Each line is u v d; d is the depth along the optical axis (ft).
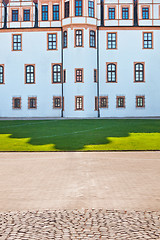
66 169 37.93
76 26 135.74
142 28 141.79
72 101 136.15
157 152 54.19
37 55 142.92
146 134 77.56
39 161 44.55
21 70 143.33
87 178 32.60
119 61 141.49
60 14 142.31
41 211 21.68
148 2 142.72
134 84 141.49
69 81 136.67
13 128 91.91
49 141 68.08
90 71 136.77
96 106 139.64
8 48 143.95
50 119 121.08
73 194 26.30
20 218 20.18
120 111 141.49
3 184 30.12
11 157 48.96
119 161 44.09
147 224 18.94
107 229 18.11
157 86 142.00
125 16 142.20
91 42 137.80
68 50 136.98
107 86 141.28
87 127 92.22
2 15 145.89
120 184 29.89
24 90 143.23
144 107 141.69
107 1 142.31
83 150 56.03
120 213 21.15
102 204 23.38
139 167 39.04
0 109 143.84
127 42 141.79
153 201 24.16
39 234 17.40
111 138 71.51
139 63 141.69
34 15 144.46
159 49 142.10
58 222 19.36
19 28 143.23
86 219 19.90
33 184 30.04
